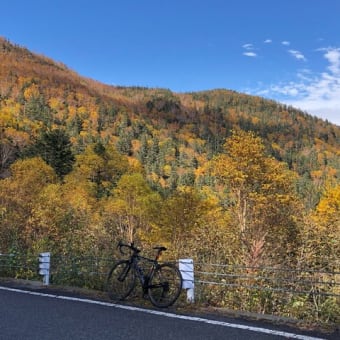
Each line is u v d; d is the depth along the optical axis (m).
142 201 40.12
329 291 9.27
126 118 178.88
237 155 27.62
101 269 9.50
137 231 30.38
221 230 17.98
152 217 30.00
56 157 62.09
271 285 12.03
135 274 6.82
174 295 6.42
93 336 4.70
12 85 189.50
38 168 47.16
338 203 24.08
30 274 10.74
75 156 73.12
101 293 7.44
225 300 9.09
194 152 153.75
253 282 11.66
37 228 18.38
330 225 14.47
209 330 4.92
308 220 15.96
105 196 54.25
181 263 6.62
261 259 17.33
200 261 14.40
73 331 4.91
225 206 28.61
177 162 130.62
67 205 21.44
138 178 45.03
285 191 26.80
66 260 11.04
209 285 8.67
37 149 63.38
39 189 31.41
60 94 197.88
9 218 17.48
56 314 5.76
